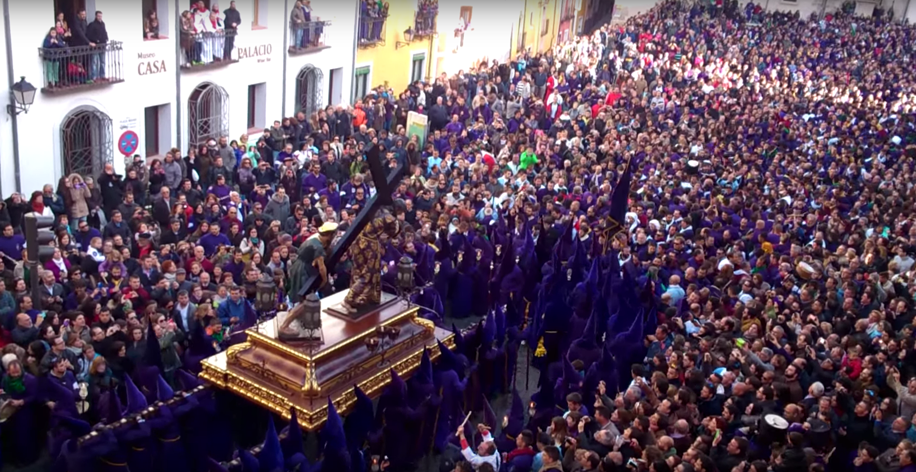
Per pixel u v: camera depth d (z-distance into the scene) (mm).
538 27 53969
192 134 25766
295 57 29859
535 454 10688
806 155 29062
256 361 11250
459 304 17922
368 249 12195
